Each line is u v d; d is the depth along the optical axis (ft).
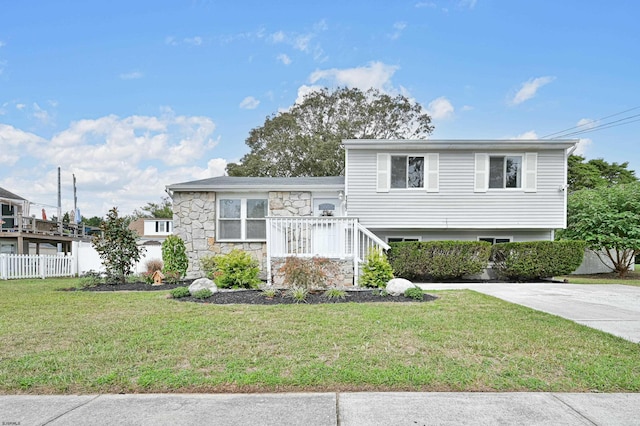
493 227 42.52
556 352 14.02
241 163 98.07
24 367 12.39
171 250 37.58
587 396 10.57
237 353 13.76
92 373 11.96
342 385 11.22
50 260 47.19
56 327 17.34
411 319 18.79
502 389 11.01
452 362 12.96
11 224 78.54
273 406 9.93
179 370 12.20
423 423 9.04
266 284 31.45
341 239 33.63
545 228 42.65
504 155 42.68
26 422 9.10
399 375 11.74
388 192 42.73
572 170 97.09
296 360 13.05
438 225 42.55
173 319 18.90
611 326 18.21
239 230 44.93
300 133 93.91
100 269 49.29
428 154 42.73
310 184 44.19
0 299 25.54
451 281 39.65
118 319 18.99
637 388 11.09
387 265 30.68
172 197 44.32
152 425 8.95
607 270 53.01
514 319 19.02
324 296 25.50
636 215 44.75
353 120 94.99
